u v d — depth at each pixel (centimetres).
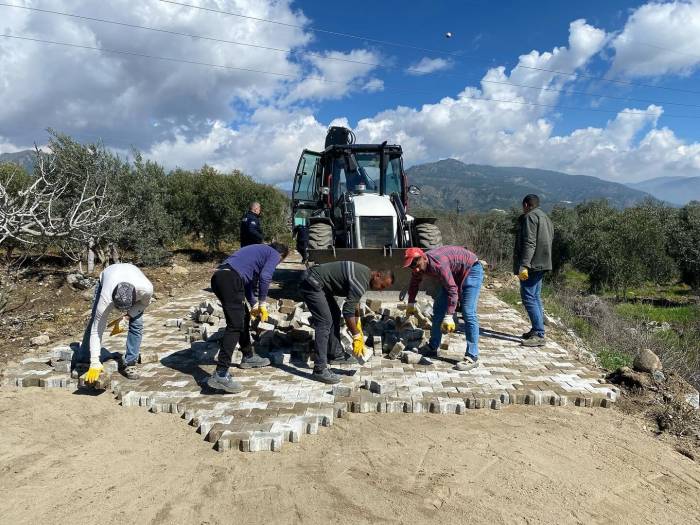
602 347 767
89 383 475
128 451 380
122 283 455
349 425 427
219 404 449
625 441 410
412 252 543
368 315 703
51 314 817
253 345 602
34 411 448
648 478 355
